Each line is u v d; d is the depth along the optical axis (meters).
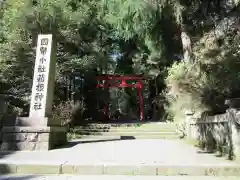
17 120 7.32
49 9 10.80
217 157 5.77
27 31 10.89
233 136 5.42
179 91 7.08
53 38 8.11
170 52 12.82
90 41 14.96
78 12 12.34
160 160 5.39
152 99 19.80
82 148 7.20
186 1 9.28
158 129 11.47
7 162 5.07
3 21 11.48
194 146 7.67
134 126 12.35
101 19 14.27
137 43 17.19
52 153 6.37
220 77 6.25
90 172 4.85
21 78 10.64
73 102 13.36
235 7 6.70
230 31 6.28
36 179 4.39
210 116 6.93
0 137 7.29
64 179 4.39
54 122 7.77
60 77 11.67
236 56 5.88
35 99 7.43
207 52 6.07
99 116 17.77
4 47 10.35
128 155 6.03
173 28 11.48
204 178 4.45
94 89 17.94
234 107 5.62
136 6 9.50
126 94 24.72
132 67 18.73
